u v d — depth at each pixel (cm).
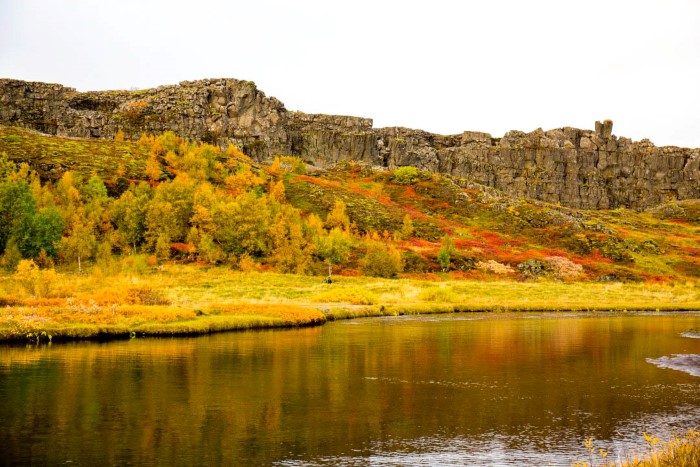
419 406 2364
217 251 10200
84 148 16338
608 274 11962
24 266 5900
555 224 16200
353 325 5253
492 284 9669
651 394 2614
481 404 2412
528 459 1755
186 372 2950
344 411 2275
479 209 17538
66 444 1842
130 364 3127
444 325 5300
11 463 1673
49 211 9556
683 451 1508
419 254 12125
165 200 11775
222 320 4775
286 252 10262
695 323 5712
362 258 11162
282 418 2166
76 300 5062
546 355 3644
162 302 5556
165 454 1764
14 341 3797
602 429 2077
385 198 18338
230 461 1712
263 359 3356
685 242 17762
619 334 4716
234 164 17900
